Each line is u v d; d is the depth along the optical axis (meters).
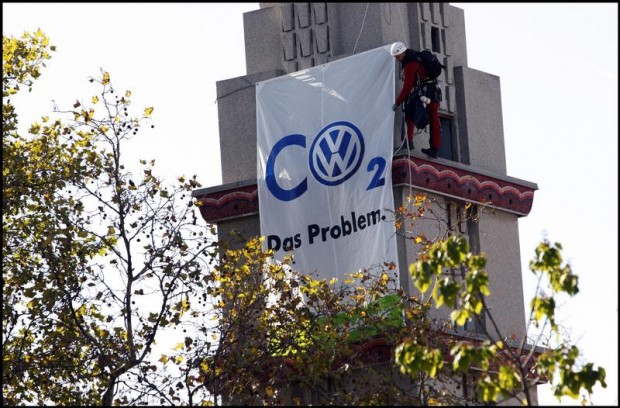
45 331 50.38
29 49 54.84
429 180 53.34
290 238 53.44
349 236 52.44
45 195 51.47
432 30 56.56
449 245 40.34
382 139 52.50
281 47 56.88
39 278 50.72
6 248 51.97
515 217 56.78
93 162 50.66
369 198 52.19
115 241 49.84
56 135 52.88
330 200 53.00
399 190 52.88
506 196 56.03
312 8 56.38
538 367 40.81
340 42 55.84
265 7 57.94
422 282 40.34
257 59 57.38
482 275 40.25
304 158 53.84
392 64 52.91
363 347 49.47
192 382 47.56
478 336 51.81
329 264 52.62
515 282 56.03
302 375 47.69
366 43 55.22
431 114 53.66
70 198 50.66
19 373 50.59
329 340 48.12
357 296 48.53
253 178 56.44
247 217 55.94
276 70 56.66
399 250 52.66
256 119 55.78
